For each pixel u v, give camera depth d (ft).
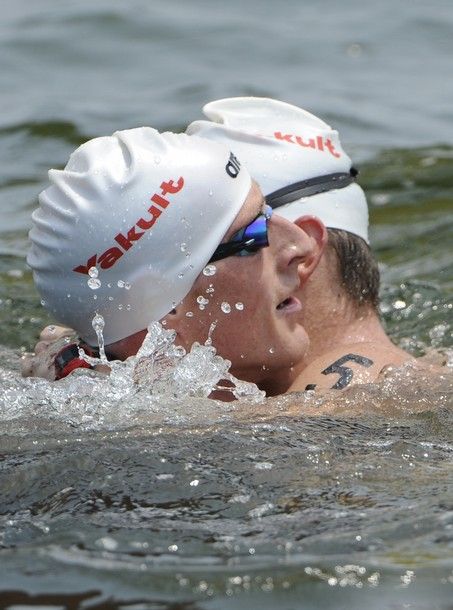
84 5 125.08
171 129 88.74
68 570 27.63
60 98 97.14
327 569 27.32
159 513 30.27
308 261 42.06
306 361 43.06
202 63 108.99
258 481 31.81
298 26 123.34
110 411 36.86
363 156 82.58
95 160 38.96
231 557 28.04
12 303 57.98
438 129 89.61
